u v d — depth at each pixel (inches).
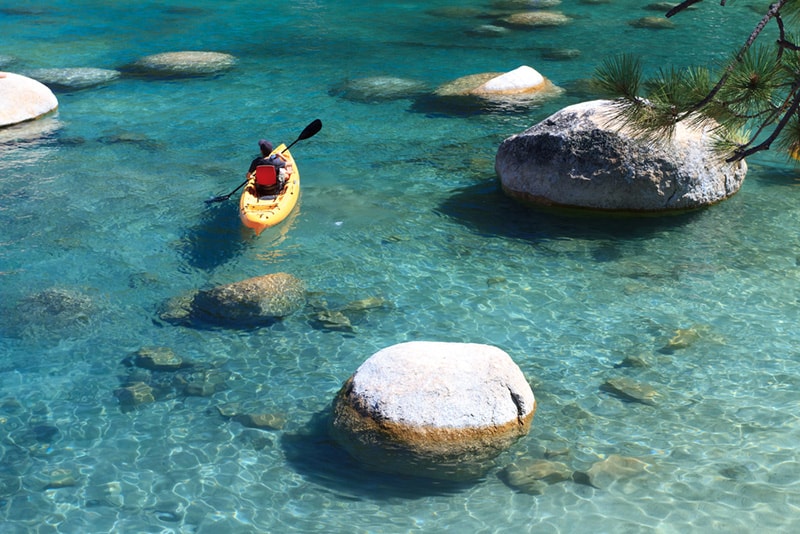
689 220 472.4
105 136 637.3
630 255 434.9
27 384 337.1
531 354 350.0
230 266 437.1
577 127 481.1
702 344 352.2
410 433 280.4
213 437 301.1
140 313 391.2
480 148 597.6
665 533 246.1
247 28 994.7
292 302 394.0
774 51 287.3
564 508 258.4
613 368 337.7
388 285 412.8
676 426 298.8
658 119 302.0
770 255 430.0
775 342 352.5
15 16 1062.4
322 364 347.3
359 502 265.7
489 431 283.4
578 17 1013.8
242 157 591.2
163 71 805.9
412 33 960.9
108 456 291.9
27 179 552.1
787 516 251.3
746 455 281.3
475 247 450.0
